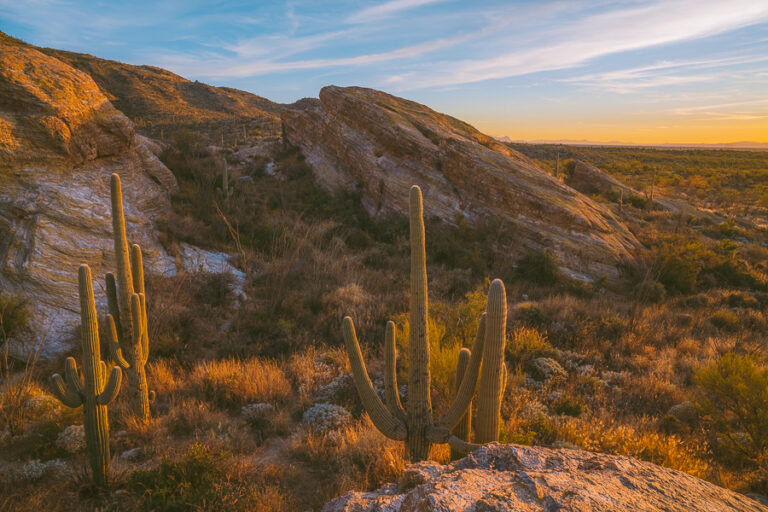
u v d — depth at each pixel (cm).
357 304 1481
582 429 721
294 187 3142
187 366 1091
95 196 1580
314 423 784
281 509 539
